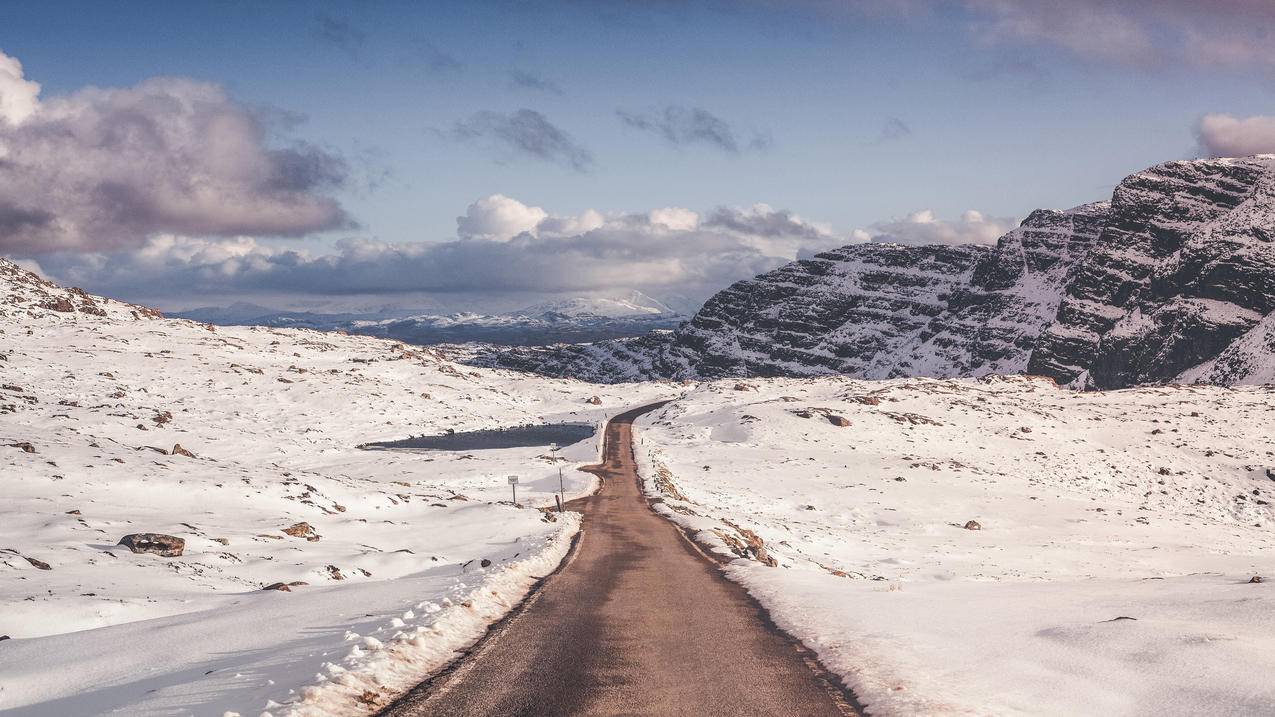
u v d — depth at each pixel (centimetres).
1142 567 5150
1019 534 6444
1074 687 1050
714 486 7619
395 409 13962
